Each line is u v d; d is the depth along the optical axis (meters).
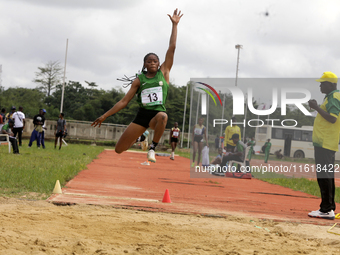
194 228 4.79
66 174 9.34
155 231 4.48
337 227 5.69
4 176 7.90
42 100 74.69
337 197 10.05
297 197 9.77
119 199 6.82
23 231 3.88
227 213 6.19
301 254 3.82
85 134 38.09
